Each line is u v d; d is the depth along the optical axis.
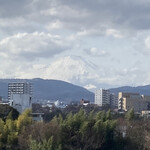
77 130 196.88
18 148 193.75
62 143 192.25
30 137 186.12
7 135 196.38
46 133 190.12
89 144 197.75
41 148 175.00
